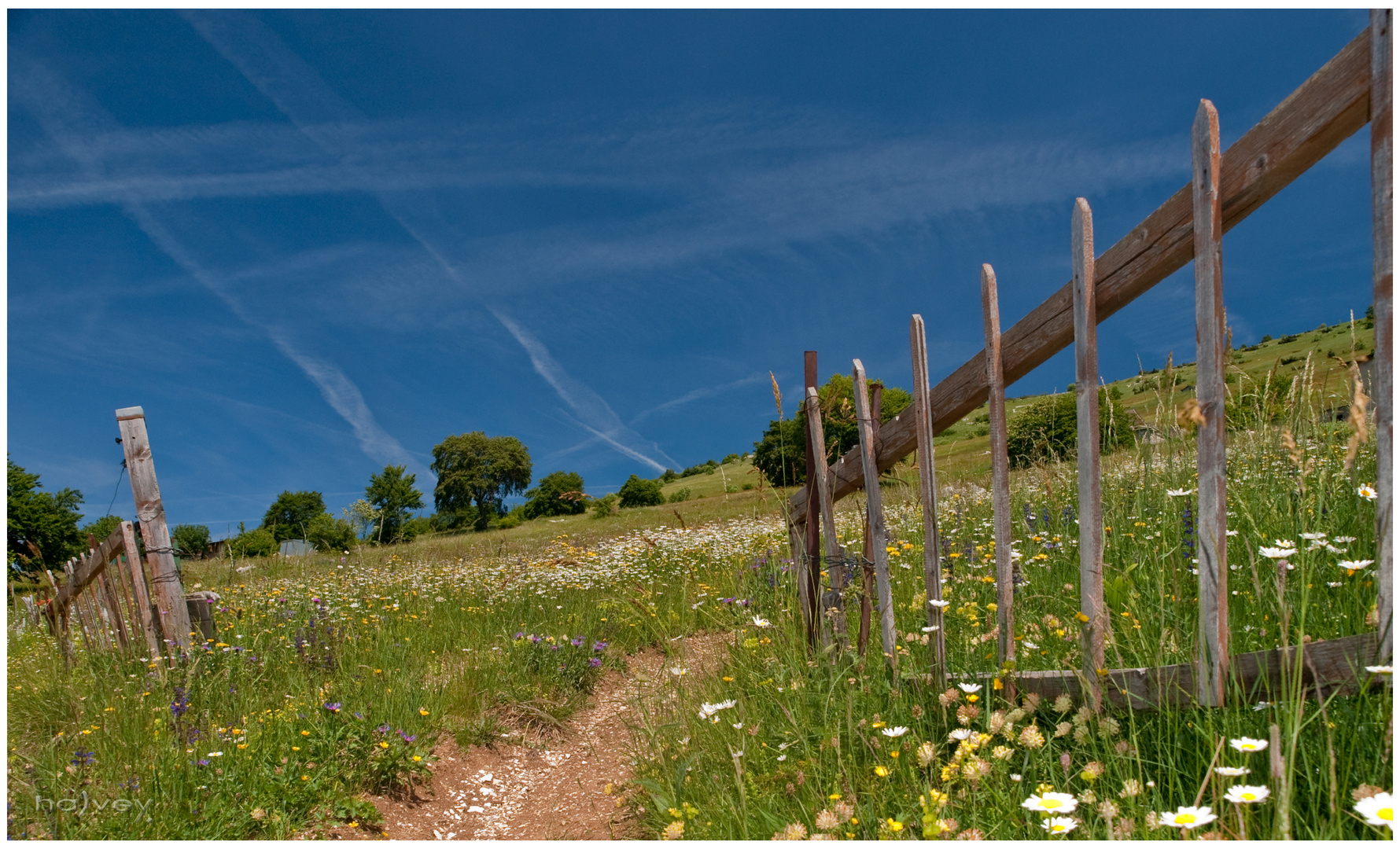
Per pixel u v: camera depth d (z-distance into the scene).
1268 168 1.69
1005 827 1.79
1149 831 1.57
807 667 3.36
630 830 2.88
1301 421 3.82
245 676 4.74
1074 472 5.46
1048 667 2.60
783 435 4.41
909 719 2.57
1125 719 2.13
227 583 9.48
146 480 4.93
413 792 3.53
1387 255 1.48
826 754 2.48
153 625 4.95
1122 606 2.64
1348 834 1.47
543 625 6.40
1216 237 1.82
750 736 2.87
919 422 2.89
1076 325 2.26
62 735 3.64
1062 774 1.97
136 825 2.77
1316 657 1.82
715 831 2.32
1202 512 1.92
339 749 3.50
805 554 3.92
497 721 4.41
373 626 6.56
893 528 6.00
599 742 4.16
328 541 13.63
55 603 6.52
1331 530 3.02
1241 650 2.22
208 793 3.03
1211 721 1.82
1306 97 1.60
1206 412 1.86
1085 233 2.22
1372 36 1.46
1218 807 1.60
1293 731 1.46
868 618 3.40
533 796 3.59
